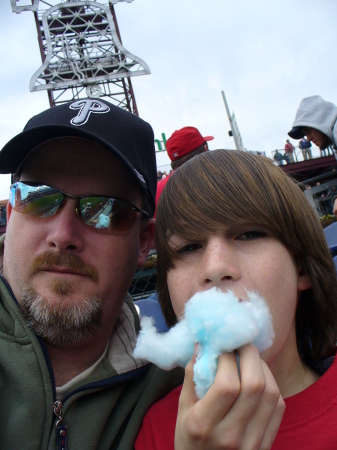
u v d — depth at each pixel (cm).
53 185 41
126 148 44
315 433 31
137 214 44
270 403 23
